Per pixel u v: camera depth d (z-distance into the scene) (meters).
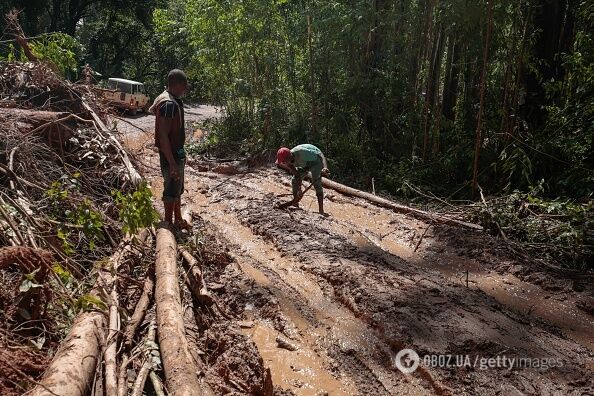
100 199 6.59
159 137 6.37
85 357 3.46
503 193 9.65
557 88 10.27
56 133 7.15
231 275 5.93
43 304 4.19
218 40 14.77
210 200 9.46
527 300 5.82
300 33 13.44
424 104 12.05
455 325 4.93
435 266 6.74
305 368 4.38
